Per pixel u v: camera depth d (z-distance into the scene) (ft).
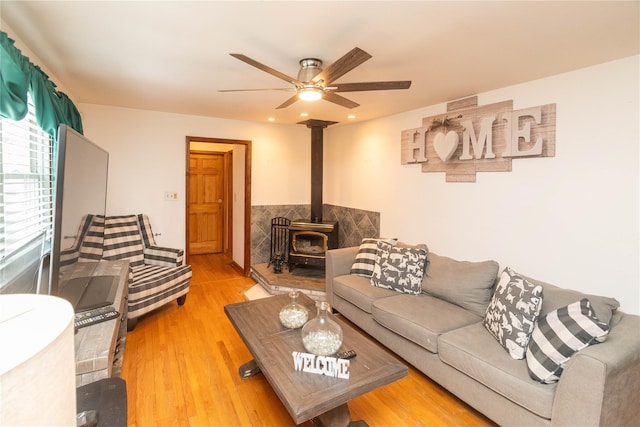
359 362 5.84
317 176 15.65
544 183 8.37
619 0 4.89
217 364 8.41
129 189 13.50
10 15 5.69
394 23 5.76
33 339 1.46
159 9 5.43
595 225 7.42
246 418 6.53
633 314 6.85
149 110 13.56
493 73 8.14
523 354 6.13
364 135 15.06
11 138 6.09
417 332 7.61
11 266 5.84
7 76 4.87
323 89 7.13
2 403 1.11
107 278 7.20
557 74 8.06
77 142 5.36
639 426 5.40
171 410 6.70
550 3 5.02
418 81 8.80
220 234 21.56
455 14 5.41
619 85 7.01
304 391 5.01
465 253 10.51
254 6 5.28
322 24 5.85
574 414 4.96
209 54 7.35
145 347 9.21
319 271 15.17
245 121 15.74
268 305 8.54
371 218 14.71
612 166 7.13
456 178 10.73
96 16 5.70
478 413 6.81
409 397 7.31
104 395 3.41
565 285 7.99
